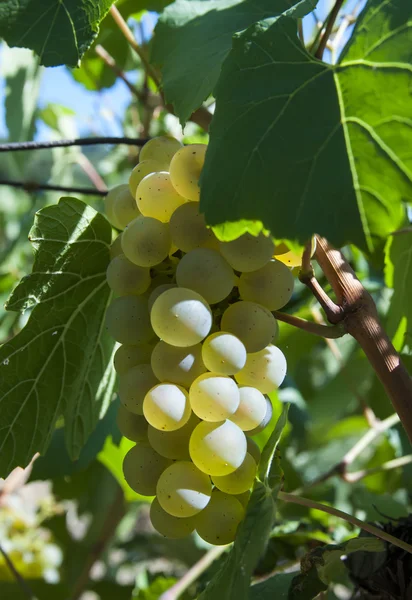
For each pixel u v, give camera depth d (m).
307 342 0.64
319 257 0.31
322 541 0.44
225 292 0.28
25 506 0.76
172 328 0.27
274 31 0.28
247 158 0.26
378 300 0.61
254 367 0.29
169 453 0.29
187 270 0.28
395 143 0.26
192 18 0.38
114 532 0.70
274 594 0.33
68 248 0.33
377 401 0.58
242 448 0.28
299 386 0.76
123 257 0.30
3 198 0.89
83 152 0.84
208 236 0.28
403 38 0.27
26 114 0.66
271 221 0.26
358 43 0.27
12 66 0.64
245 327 0.28
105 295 0.35
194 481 0.28
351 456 0.51
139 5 0.50
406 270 0.39
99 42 0.55
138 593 0.48
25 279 0.32
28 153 0.69
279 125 0.27
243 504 0.29
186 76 0.35
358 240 0.26
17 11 0.34
